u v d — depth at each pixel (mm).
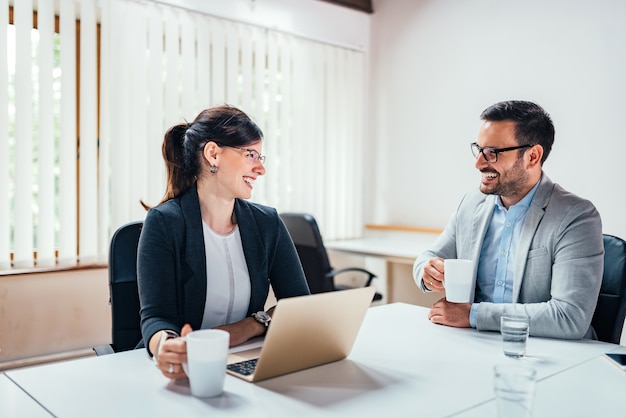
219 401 961
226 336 994
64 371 1128
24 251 2568
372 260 3896
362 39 3977
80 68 2701
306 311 1025
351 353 1263
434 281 1622
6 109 2498
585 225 1525
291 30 3541
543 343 1375
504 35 3273
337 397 985
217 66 3143
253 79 3363
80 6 2670
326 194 3770
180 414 903
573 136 2994
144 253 1392
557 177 3066
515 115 1612
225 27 3182
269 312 1487
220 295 1490
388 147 3924
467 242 1795
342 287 3016
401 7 3807
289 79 3510
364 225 4047
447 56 3559
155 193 2904
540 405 955
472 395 1001
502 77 3289
